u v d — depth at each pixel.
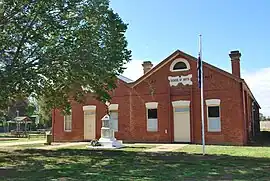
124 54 18.83
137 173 12.33
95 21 18.02
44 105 24.05
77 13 17.92
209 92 26.78
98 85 19.77
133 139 29.08
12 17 16.14
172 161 15.76
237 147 23.23
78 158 17.55
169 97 28.14
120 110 29.89
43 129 65.88
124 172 12.59
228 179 11.00
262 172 12.41
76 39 17.02
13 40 16.30
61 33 17.20
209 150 21.00
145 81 29.20
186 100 27.55
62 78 18.44
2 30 16.03
